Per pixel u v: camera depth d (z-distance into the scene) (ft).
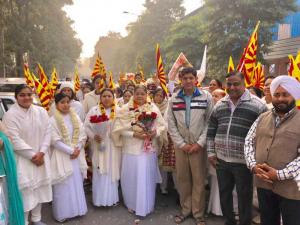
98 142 15.58
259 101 12.10
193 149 13.71
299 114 9.30
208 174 15.33
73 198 14.61
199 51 74.02
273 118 9.73
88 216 15.16
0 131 11.91
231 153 12.16
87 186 18.95
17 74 72.38
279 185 9.48
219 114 12.55
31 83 22.06
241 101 12.01
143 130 14.85
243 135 11.93
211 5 53.98
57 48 90.89
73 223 14.46
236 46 52.34
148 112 14.98
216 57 53.78
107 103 15.72
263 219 10.44
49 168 13.62
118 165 15.99
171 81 22.16
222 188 12.76
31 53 71.72
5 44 67.36
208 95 13.98
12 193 11.72
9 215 11.73
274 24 51.60
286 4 50.72
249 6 50.03
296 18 57.26
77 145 14.75
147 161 15.02
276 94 9.37
